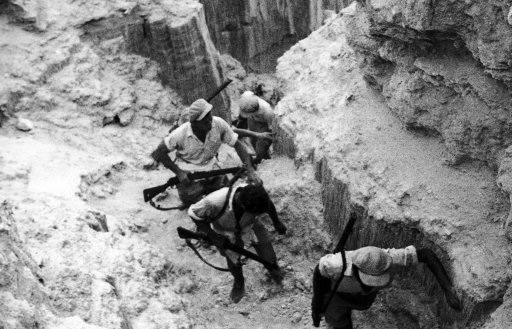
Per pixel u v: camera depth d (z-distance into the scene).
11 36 7.80
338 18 8.91
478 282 4.32
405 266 4.58
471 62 4.79
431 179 5.05
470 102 4.77
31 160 6.42
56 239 4.99
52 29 8.02
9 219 4.37
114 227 5.86
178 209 6.51
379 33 5.38
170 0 8.75
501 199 4.66
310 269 5.86
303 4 11.40
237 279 5.48
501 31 4.12
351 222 4.46
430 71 5.01
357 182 5.38
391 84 5.57
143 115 8.15
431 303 4.99
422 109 5.22
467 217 4.70
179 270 5.84
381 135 5.67
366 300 4.71
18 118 7.17
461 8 4.47
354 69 6.79
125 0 8.50
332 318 4.89
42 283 4.29
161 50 8.60
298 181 6.25
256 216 5.55
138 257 5.45
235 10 11.09
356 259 4.41
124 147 7.55
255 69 11.62
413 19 4.72
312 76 7.30
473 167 4.96
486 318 4.32
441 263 4.62
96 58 8.06
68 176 6.31
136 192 6.82
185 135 6.05
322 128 6.22
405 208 5.00
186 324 4.83
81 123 7.51
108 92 7.88
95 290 4.43
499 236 4.53
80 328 3.79
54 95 7.60
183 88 8.82
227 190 5.23
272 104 10.28
